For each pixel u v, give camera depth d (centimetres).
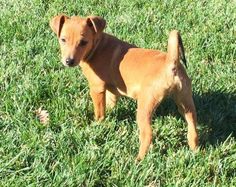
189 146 184
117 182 173
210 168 178
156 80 175
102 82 189
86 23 185
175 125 194
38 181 171
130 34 238
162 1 263
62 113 195
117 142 184
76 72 213
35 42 229
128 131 190
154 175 174
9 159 179
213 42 231
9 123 191
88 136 187
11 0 264
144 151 178
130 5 259
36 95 202
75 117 196
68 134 187
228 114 199
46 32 237
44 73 213
